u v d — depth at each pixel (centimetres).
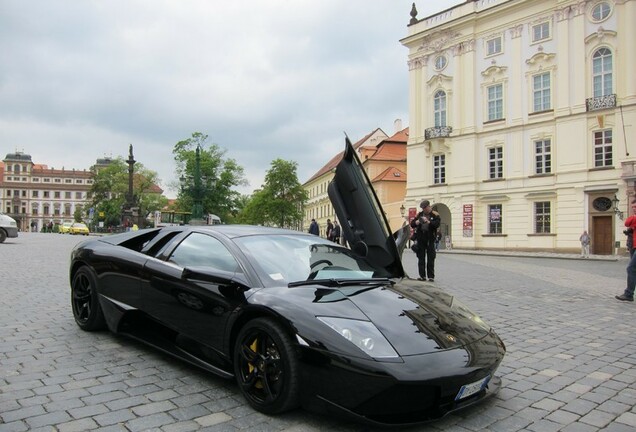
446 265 1808
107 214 8569
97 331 551
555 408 360
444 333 334
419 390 292
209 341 384
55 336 528
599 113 2988
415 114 3956
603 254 2958
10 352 468
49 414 328
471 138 3600
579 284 1162
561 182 3138
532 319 699
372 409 292
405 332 320
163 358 455
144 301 454
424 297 392
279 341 324
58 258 1508
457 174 3675
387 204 4912
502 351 353
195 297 399
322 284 383
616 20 2948
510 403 369
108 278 505
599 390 400
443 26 3722
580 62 3081
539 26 3288
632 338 587
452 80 3719
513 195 3391
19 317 620
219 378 404
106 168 9625
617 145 2919
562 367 465
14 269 1148
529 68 3328
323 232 9119
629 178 2809
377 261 528
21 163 13125
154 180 9425
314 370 309
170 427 311
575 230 3077
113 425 313
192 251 443
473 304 823
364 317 328
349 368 296
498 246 3456
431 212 1151
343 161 552
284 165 6838
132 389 376
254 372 342
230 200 7131
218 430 308
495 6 3453
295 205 6988
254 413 335
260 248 419
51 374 408
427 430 317
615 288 1092
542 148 3281
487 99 3559
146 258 471
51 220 13275
